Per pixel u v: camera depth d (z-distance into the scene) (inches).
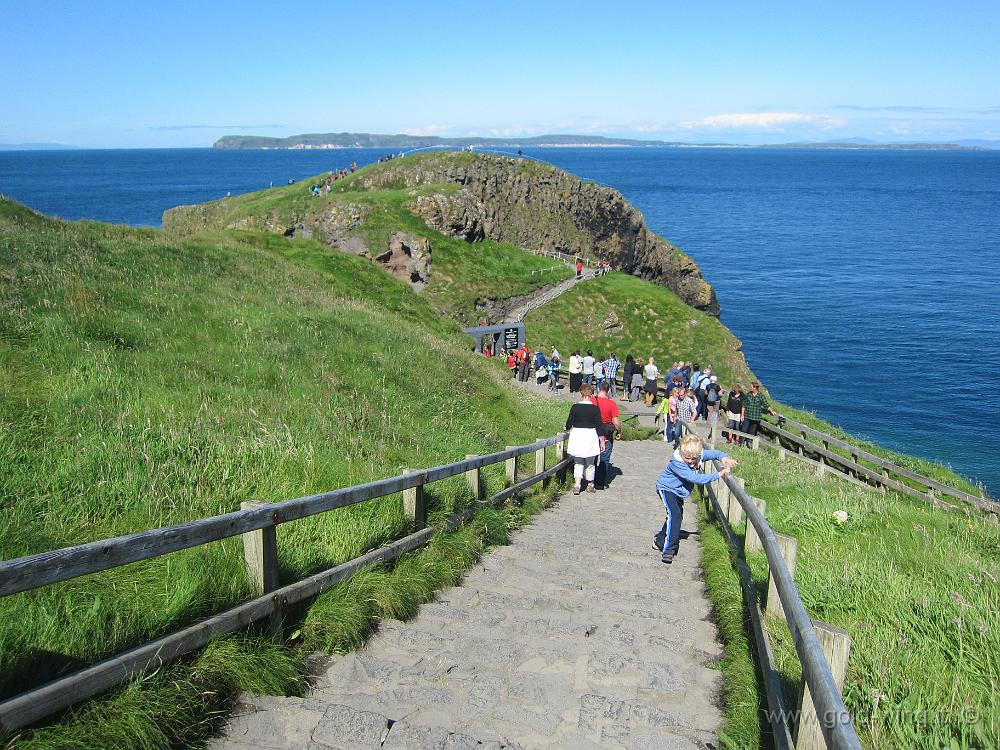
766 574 277.7
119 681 152.5
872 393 1733.5
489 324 1784.0
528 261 2118.6
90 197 5585.6
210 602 189.0
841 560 294.5
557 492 532.7
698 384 1038.4
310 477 314.0
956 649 202.8
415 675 193.2
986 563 293.9
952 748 152.3
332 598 220.2
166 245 751.1
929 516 399.2
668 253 2603.3
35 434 283.7
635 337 1850.4
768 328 2388.0
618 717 175.2
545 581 296.0
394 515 296.7
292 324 598.5
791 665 193.3
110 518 241.1
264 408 398.0
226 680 171.2
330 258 1093.8
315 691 183.0
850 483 708.7
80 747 135.3
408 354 674.2
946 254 4047.7
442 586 275.3
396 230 1835.6
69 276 495.2
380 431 453.4
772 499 461.1
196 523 174.7
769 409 880.3
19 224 629.6
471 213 2119.8
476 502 364.8
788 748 143.3
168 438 306.2
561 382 1299.2
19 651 152.9
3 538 201.8
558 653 213.5
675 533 340.5
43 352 369.4
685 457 340.8
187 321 508.1
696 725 174.6
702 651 222.1
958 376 1850.4
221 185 7012.8
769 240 4677.7
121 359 393.1
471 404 658.2
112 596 186.1
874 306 2699.3
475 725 169.5
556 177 2472.9
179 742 152.1
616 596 280.2
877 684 180.1
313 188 2381.9
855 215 6304.1
